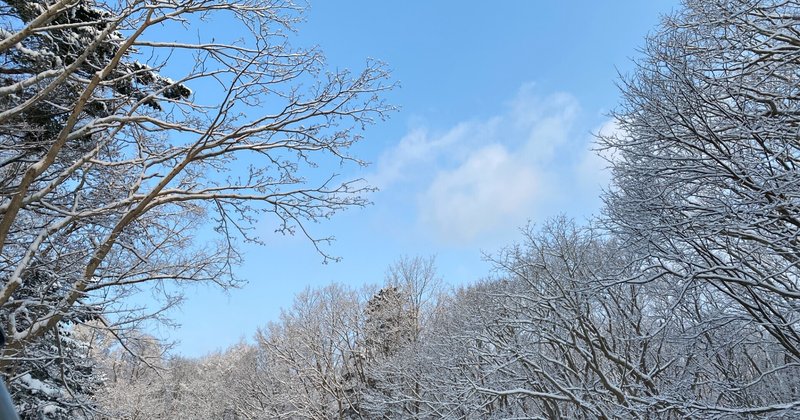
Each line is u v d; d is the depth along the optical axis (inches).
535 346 730.8
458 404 645.3
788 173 313.0
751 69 354.0
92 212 328.8
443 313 1113.4
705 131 367.6
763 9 351.6
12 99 326.0
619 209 422.6
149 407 1288.1
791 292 331.0
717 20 351.3
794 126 331.3
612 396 575.2
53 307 320.5
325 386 1110.4
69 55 334.0
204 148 338.6
